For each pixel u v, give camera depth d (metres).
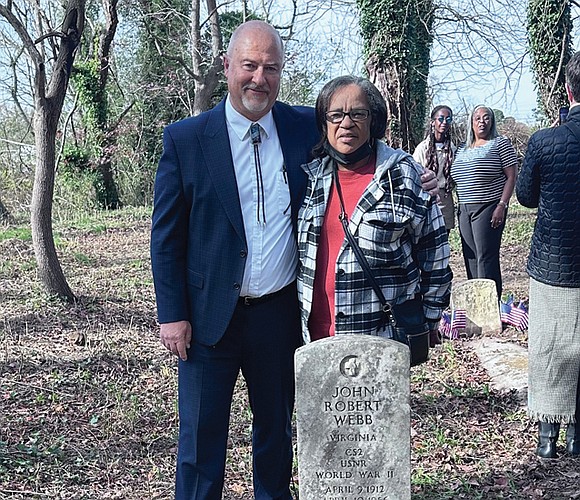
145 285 11.39
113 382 6.72
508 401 6.06
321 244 3.58
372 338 3.31
